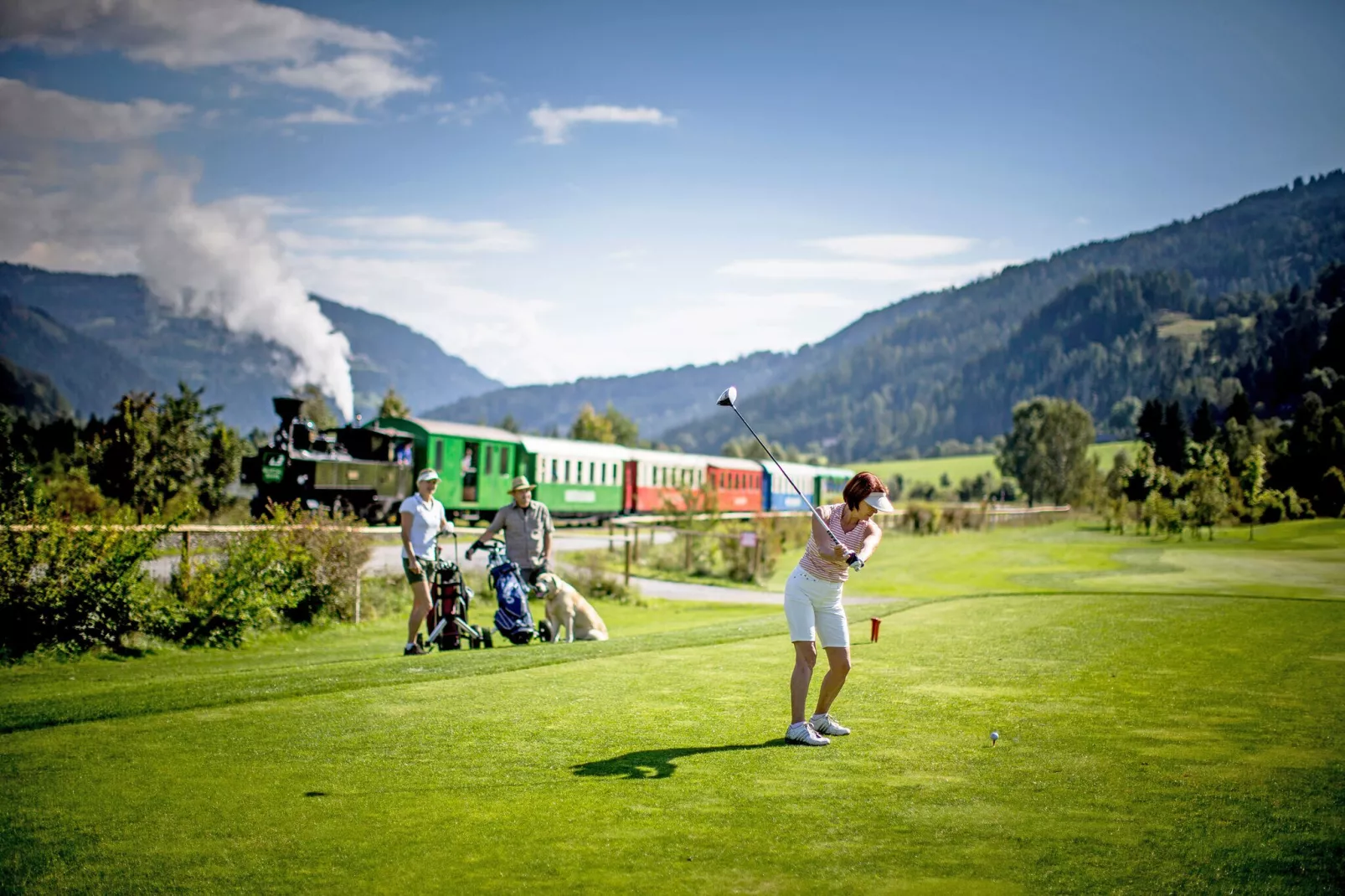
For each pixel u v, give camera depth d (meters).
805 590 5.81
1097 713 6.41
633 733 5.95
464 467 34.94
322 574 14.97
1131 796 4.59
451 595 11.30
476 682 7.78
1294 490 48.91
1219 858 3.79
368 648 12.67
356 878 3.69
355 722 6.26
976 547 37.59
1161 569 27.45
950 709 6.55
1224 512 41.34
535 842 4.04
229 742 5.75
